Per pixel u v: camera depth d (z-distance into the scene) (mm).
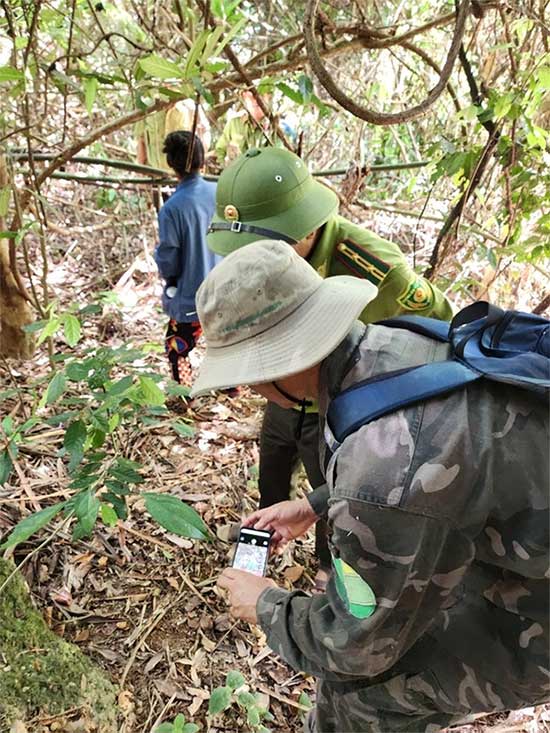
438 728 1338
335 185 3984
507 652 1085
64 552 2045
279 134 2379
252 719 1652
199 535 1426
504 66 2498
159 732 1564
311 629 1070
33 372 3074
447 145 2268
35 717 1496
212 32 1630
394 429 885
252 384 1038
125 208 4422
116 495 1574
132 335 3596
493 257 2494
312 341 955
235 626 1984
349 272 1624
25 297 2830
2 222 2812
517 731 1835
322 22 2029
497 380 905
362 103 3807
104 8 2336
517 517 905
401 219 4520
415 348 994
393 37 2082
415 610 952
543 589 1007
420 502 857
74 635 1837
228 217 1559
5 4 2109
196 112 1918
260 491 2139
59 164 2521
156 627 1922
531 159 2414
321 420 1052
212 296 992
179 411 2961
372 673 1039
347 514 882
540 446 901
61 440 2535
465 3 1624
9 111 2441
